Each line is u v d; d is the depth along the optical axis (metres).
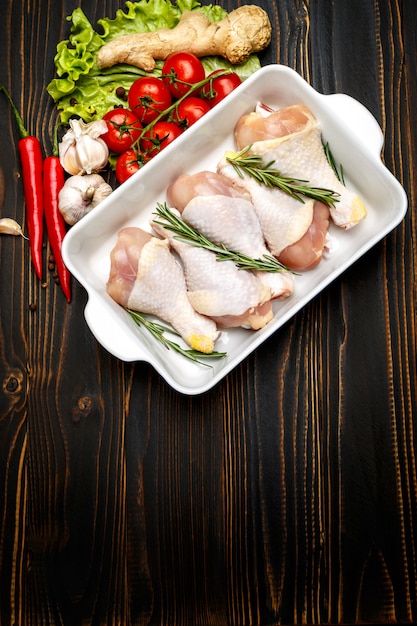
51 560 1.02
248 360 1.02
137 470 1.02
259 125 0.94
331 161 0.97
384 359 1.02
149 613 1.02
